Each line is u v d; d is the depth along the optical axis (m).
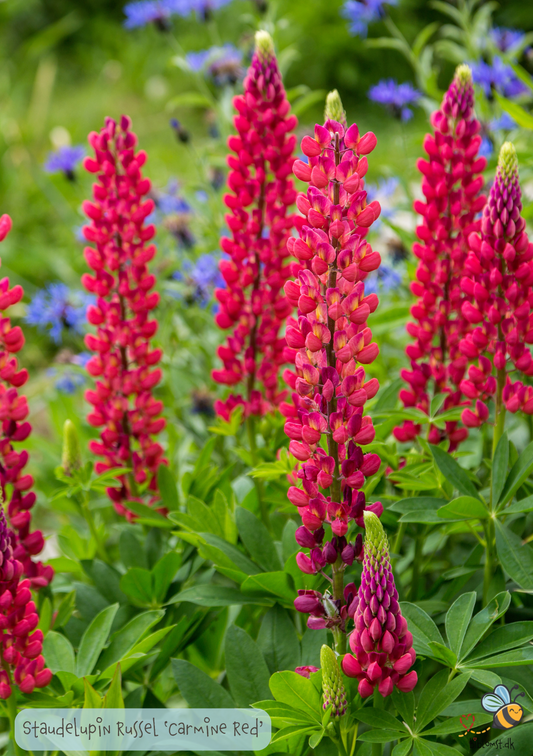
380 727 1.48
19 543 1.96
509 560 1.74
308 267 1.48
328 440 1.51
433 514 1.81
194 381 3.47
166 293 3.90
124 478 2.46
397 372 3.35
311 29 9.53
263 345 2.34
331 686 1.43
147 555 2.30
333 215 1.40
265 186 2.23
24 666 1.65
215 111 4.18
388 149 6.20
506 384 1.83
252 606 2.28
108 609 1.93
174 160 7.48
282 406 1.83
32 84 10.07
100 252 2.28
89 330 3.97
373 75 9.32
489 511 1.82
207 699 1.69
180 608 2.12
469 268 1.85
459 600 1.65
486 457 2.43
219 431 2.44
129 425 2.39
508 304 1.81
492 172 2.84
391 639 1.36
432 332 2.14
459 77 2.00
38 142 8.31
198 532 2.03
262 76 2.08
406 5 9.16
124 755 1.75
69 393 3.90
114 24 11.34
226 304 2.29
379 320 2.88
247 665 1.71
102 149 2.21
